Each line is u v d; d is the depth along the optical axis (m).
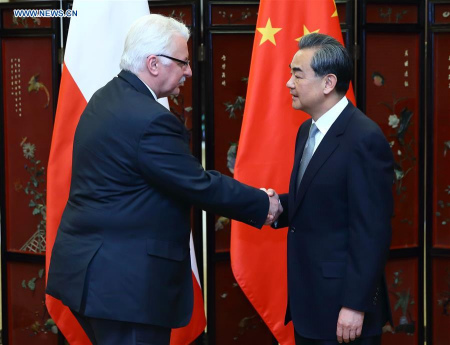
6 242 3.38
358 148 2.02
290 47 2.77
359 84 3.16
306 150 2.23
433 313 3.33
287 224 2.44
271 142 2.76
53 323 3.35
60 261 2.10
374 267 1.99
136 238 2.03
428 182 3.26
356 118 2.10
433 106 3.21
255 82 2.76
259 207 2.18
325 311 2.10
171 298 2.08
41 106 3.25
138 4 2.82
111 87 2.14
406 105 3.25
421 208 3.31
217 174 2.14
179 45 2.13
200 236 3.29
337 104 2.14
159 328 2.09
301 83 2.12
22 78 3.27
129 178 2.02
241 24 3.21
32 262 3.32
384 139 2.03
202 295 3.11
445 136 3.21
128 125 2.01
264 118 2.77
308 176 2.12
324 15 2.73
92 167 2.06
